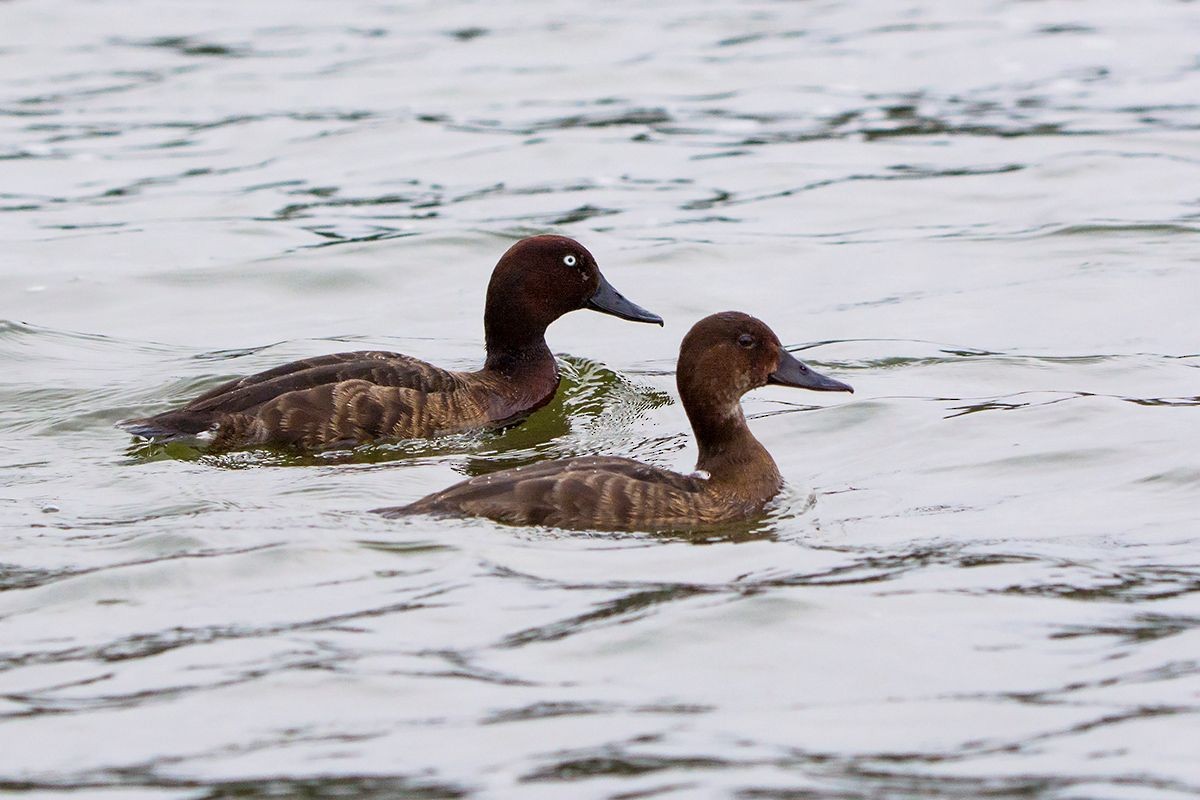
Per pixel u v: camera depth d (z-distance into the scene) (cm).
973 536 1156
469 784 799
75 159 2666
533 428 1516
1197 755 820
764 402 1558
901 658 941
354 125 2831
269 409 1400
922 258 2147
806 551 1124
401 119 2866
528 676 919
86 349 1791
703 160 2652
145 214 2392
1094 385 1591
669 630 973
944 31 3494
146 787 798
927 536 1159
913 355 1731
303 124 2848
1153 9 3656
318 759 824
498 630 978
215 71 3212
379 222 2339
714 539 1150
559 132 2795
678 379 1283
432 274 2120
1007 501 1246
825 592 1034
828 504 1248
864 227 2308
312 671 920
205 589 1040
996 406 1511
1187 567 1082
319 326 1917
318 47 3412
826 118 2873
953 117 2862
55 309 1981
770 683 912
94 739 848
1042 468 1328
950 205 2394
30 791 796
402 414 1443
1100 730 850
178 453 1390
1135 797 780
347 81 3138
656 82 3125
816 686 909
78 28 3588
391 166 2625
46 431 1484
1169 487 1259
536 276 1580
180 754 832
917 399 1545
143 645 959
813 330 1858
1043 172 2527
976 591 1041
